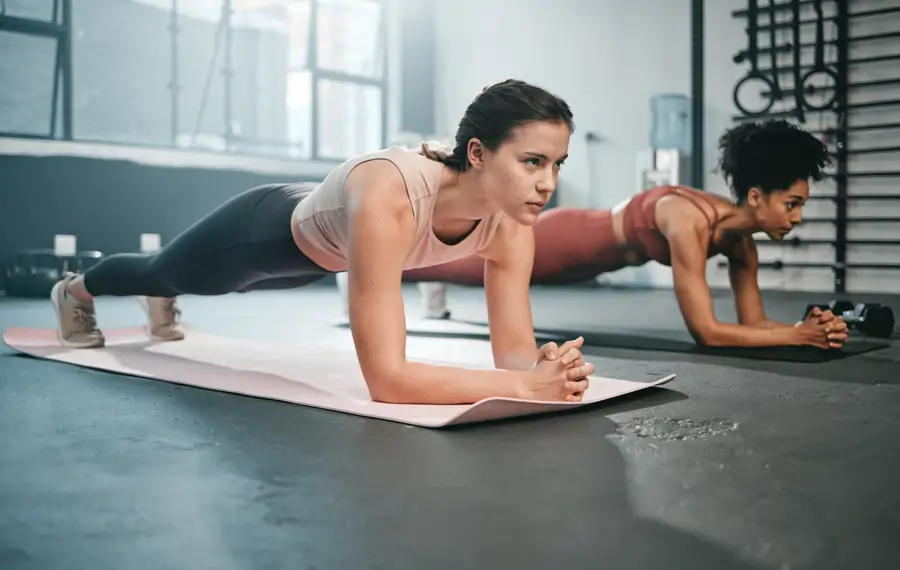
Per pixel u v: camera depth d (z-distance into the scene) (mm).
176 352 2699
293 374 2258
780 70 7156
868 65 6840
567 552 970
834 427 1647
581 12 8422
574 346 1781
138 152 6977
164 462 1372
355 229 1696
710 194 2984
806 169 2723
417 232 1763
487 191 1656
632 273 7676
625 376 2371
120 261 2535
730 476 1289
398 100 9016
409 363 1750
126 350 2740
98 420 1703
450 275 3338
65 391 2045
